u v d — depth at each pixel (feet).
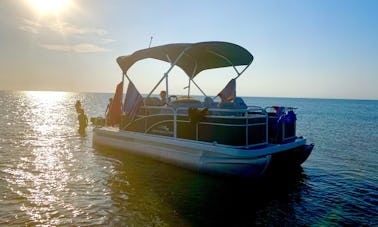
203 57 33.24
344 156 40.11
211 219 18.39
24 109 138.62
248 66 31.55
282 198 22.53
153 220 17.97
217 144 25.31
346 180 27.96
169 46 28.60
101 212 18.88
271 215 19.30
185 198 21.81
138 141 32.65
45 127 65.51
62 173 27.50
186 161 27.14
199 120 26.43
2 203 19.86
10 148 39.45
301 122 101.30
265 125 26.91
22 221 17.22
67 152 37.04
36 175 26.73
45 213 18.47
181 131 28.40
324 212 20.03
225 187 24.31
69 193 22.22
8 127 63.52
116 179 25.86
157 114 30.89
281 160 27.68
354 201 22.24
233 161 24.03
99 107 174.81
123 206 19.99
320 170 31.91
